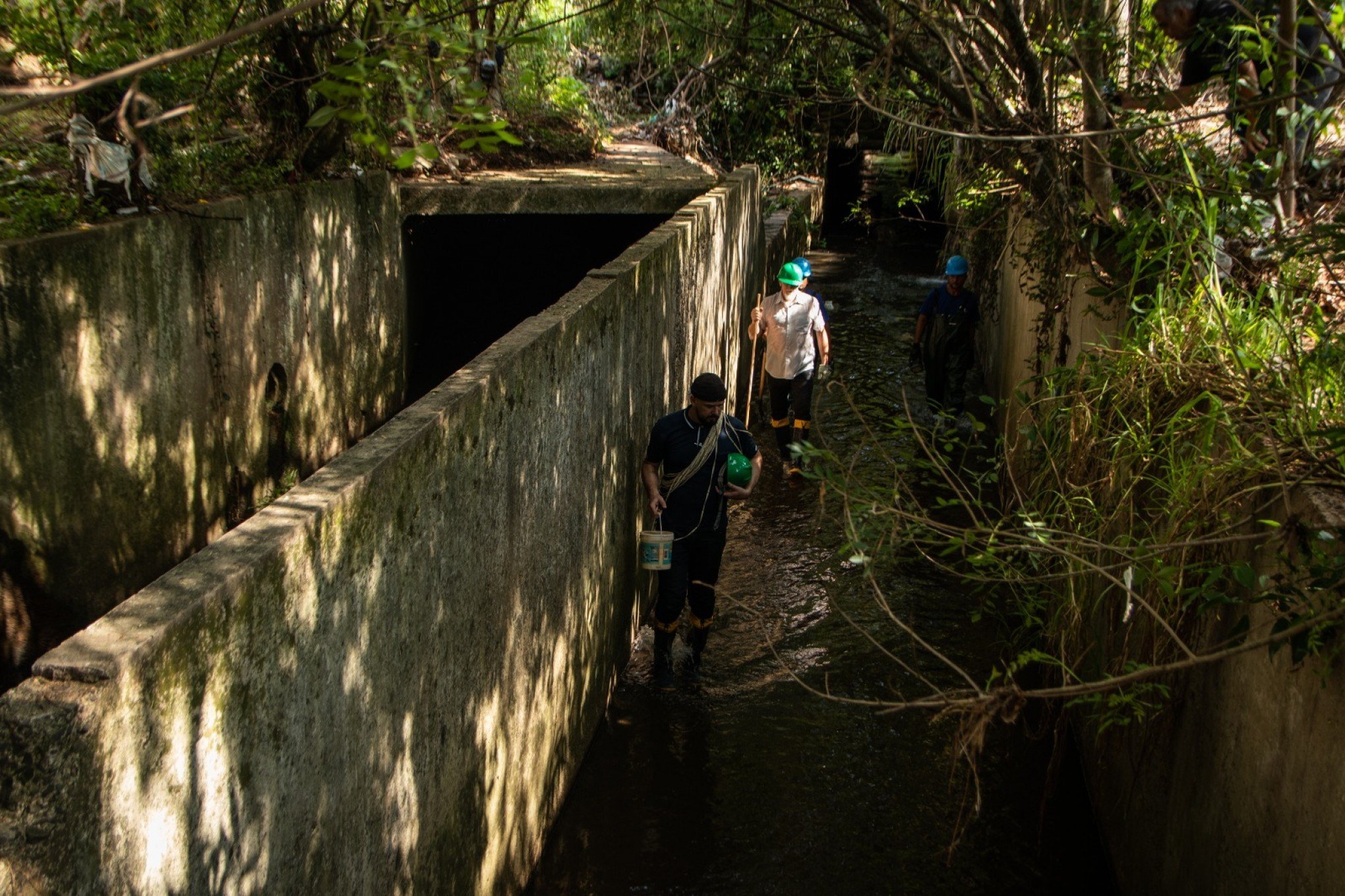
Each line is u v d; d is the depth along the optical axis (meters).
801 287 9.78
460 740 4.09
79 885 2.14
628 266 6.38
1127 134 5.22
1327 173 5.43
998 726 6.19
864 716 6.30
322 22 8.23
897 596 7.60
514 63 12.91
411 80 3.31
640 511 6.99
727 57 9.18
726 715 6.34
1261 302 4.97
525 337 4.73
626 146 13.84
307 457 8.95
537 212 10.37
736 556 8.29
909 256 19.34
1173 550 4.02
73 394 6.17
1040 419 6.47
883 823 5.45
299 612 2.90
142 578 6.90
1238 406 3.97
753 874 5.09
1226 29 5.21
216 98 7.95
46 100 2.07
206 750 2.53
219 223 7.47
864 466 9.63
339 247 9.28
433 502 3.73
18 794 2.07
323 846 3.10
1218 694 3.81
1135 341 4.88
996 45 6.14
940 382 10.50
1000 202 9.23
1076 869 5.14
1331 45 4.02
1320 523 3.20
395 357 10.69
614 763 5.91
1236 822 3.53
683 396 8.08
